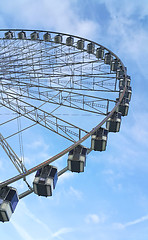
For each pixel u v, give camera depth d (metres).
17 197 11.42
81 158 12.71
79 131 13.81
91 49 26.02
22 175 11.00
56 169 12.41
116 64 23.47
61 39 28.31
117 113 16.39
